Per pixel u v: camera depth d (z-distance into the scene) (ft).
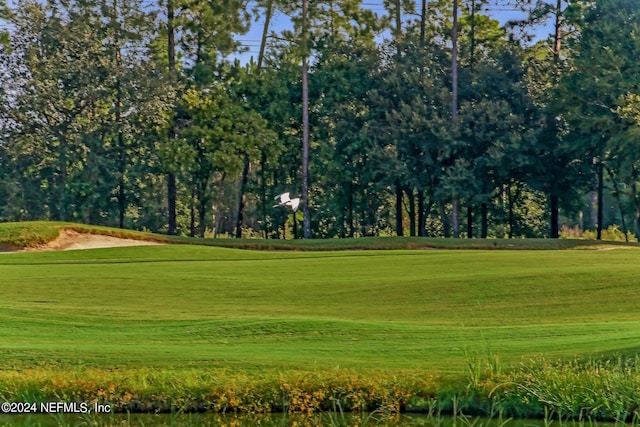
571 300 122.52
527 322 108.68
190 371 79.97
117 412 75.25
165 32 297.74
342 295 128.98
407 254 186.29
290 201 195.42
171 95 285.02
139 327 103.04
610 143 265.34
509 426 72.69
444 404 75.46
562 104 281.54
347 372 79.41
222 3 286.46
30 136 290.35
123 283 139.33
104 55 296.10
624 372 78.18
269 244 238.48
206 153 296.30
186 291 132.67
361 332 97.55
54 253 188.34
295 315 112.37
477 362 82.38
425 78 300.20
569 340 92.84
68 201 294.87
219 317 108.88
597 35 281.33
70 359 84.48
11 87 287.69
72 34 291.17
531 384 76.74
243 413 74.79
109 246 219.41
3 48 286.87
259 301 124.88
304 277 146.92
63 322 104.99
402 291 131.03
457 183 284.00
